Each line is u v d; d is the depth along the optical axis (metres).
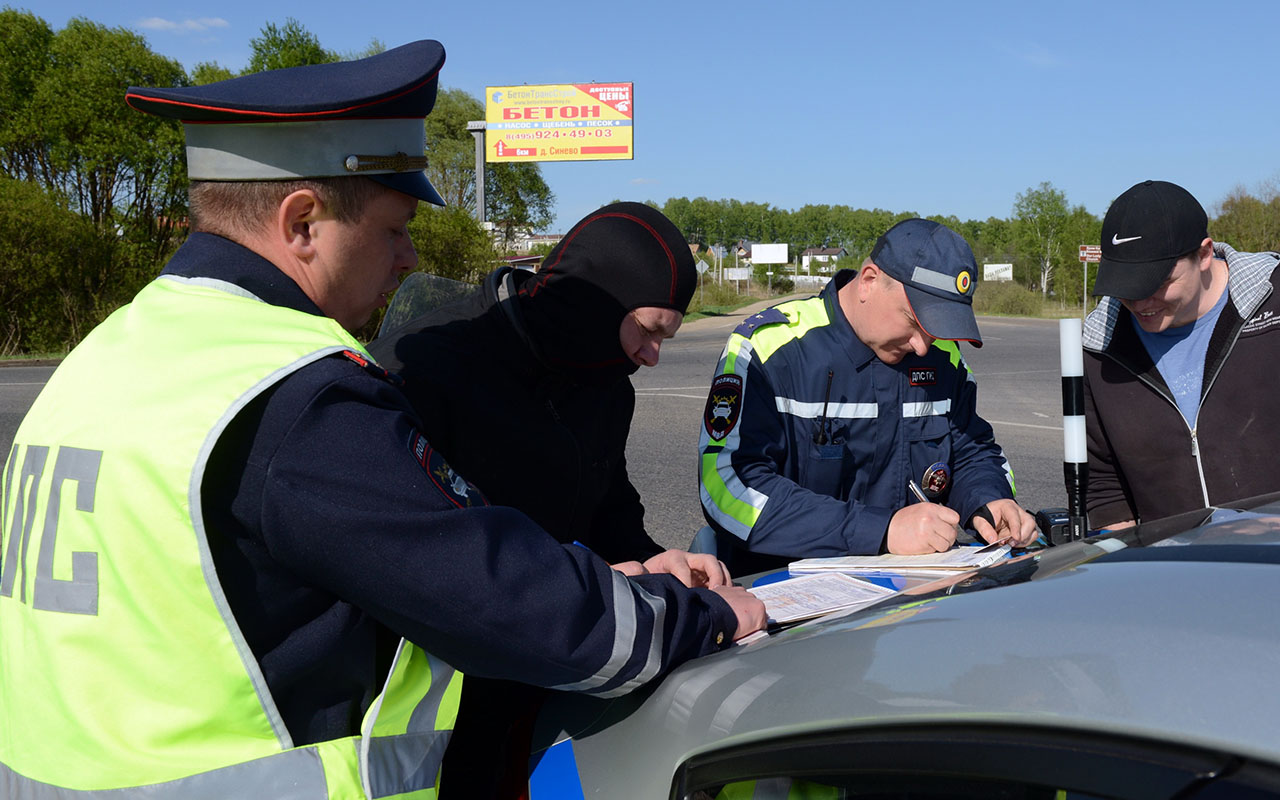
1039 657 0.87
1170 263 2.21
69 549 1.02
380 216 1.23
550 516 1.74
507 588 1.08
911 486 2.37
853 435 2.44
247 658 1.01
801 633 1.21
